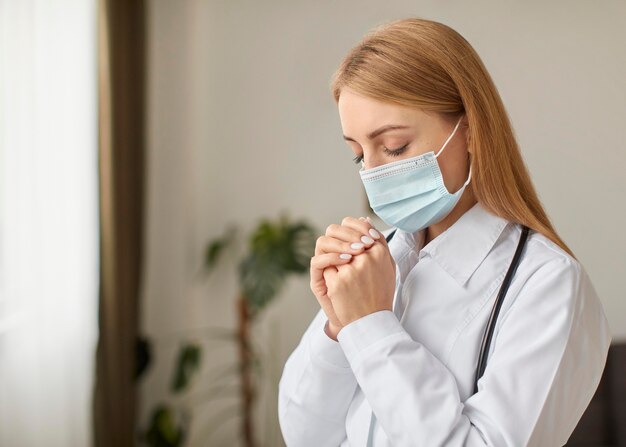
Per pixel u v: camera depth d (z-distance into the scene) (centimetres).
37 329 216
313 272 98
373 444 100
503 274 96
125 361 258
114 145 243
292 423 111
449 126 95
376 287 93
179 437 284
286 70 318
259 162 322
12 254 206
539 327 87
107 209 241
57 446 229
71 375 238
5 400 208
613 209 295
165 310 314
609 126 293
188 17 311
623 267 296
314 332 111
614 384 279
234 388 329
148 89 296
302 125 320
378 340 91
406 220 100
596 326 92
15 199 206
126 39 257
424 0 304
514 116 297
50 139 221
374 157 96
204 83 319
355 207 320
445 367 91
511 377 84
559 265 90
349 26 314
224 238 324
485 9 297
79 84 234
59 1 223
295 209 323
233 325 327
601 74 292
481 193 96
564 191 296
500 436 82
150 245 310
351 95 93
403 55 91
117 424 252
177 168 312
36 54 213
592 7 290
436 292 98
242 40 317
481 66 95
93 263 242
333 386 106
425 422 84
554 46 293
